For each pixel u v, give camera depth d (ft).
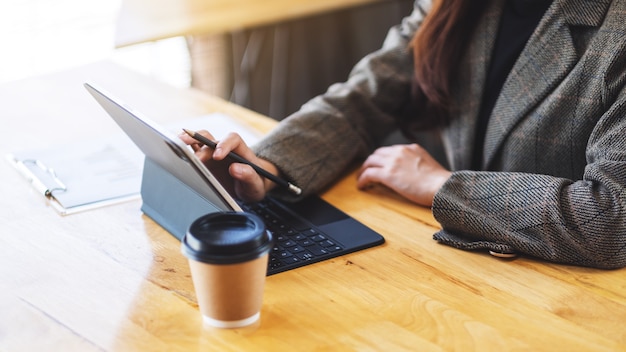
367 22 11.41
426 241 4.15
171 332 3.33
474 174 4.22
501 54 5.00
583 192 3.95
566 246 3.88
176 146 3.49
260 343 3.24
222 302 3.27
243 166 4.37
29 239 4.16
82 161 5.07
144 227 4.28
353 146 5.10
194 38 10.26
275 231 4.20
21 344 3.28
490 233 4.01
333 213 4.45
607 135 4.11
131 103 6.07
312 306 3.51
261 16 8.63
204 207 3.93
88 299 3.59
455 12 5.01
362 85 5.42
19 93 6.29
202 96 6.29
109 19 9.34
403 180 4.63
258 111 11.10
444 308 3.50
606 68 4.30
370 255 3.99
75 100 6.15
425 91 5.20
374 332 3.32
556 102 4.54
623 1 4.38
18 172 4.97
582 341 3.27
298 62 11.21
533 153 4.68
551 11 4.64
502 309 3.50
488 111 5.05
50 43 9.09
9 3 8.75
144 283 3.73
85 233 4.22
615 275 3.81
